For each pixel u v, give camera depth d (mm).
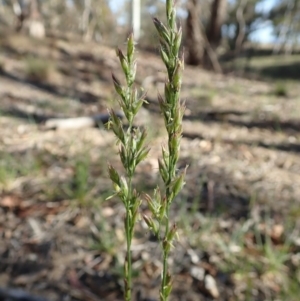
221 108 5926
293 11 24625
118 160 3273
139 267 2080
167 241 430
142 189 2654
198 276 2018
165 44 378
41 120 4551
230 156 3699
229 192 2875
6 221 2426
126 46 402
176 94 387
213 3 13359
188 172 3199
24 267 2061
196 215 2535
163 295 441
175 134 396
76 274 2021
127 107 412
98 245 2180
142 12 14289
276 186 3047
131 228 442
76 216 2480
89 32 21625
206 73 11211
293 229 2434
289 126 5012
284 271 2088
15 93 5844
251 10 24266
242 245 2201
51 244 2229
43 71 7012
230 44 24766
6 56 8250
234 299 1883
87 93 6426
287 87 8641
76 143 3717
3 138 3781
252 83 9992
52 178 2928
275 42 25781
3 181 2781
